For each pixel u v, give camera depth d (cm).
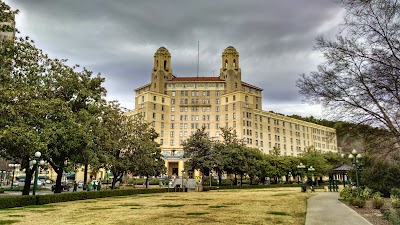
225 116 12069
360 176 3362
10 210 2083
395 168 2995
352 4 1525
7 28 2502
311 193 3922
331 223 1468
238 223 1454
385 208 2017
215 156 6197
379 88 1614
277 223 1457
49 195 2705
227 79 12562
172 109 12538
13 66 2625
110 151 4312
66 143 3025
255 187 6334
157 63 12888
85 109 3528
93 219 1611
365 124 1775
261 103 12644
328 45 1962
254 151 7406
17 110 2409
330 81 1819
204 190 5325
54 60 3388
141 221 1527
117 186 6241
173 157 10250
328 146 14600
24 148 2669
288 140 12838
